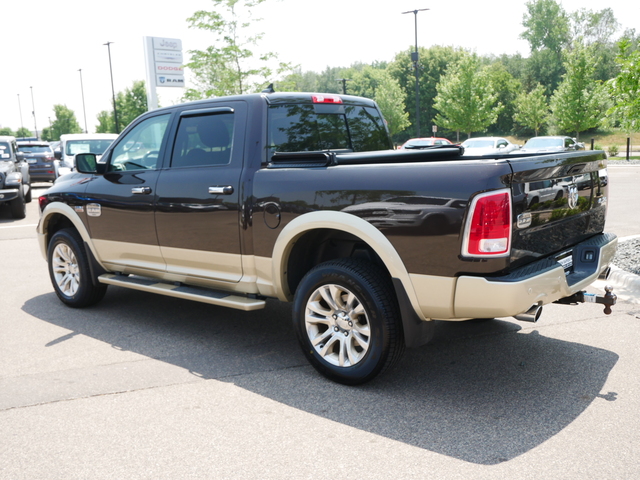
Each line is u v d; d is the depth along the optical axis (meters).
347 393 3.71
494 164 3.15
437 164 3.33
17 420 3.39
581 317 5.14
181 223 4.57
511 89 81.88
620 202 12.80
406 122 73.88
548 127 61.03
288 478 2.75
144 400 3.64
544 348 4.41
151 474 2.81
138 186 4.88
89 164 5.20
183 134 4.67
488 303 3.18
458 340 4.65
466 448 2.99
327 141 4.66
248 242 4.18
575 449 2.95
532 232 3.40
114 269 5.38
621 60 6.52
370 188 3.53
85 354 4.50
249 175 4.15
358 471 2.80
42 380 3.98
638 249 7.18
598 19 93.81
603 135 70.06
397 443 3.06
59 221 6.01
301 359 4.34
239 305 4.22
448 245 3.24
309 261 4.20
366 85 101.69
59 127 96.31
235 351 4.54
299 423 3.31
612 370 3.95
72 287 5.78
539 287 3.24
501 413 3.37
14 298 6.29
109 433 3.22
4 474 2.83
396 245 3.43
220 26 18.92
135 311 5.71
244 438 3.14
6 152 15.07
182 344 4.71
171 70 25.72
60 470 2.86
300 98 4.51
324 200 3.73
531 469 2.78
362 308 3.66
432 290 3.35
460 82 49.94
